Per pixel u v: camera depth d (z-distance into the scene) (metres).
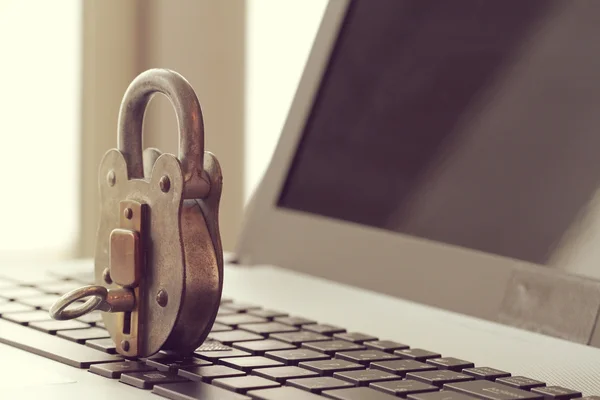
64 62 2.21
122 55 2.27
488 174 0.83
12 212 2.17
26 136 2.18
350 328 0.73
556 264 0.75
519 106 0.82
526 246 0.78
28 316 0.73
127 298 0.59
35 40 2.18
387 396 0.49
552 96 0.79
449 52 0.90
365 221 0.94
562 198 0.76
